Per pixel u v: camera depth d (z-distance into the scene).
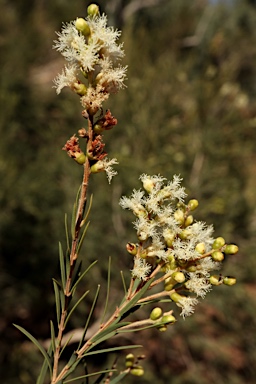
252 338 5.67
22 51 6.99
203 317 5.52
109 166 0.73
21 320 5.48
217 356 5.74
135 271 0.81
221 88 5.34
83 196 0.75
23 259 5.05
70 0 8.04
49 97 6.34
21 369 4.79
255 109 5.89
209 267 0.81
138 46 5.69
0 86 6.21
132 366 1.00
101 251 4.82
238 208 5.13
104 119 0.71
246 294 5.12
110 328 0.82
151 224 0.80
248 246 5.15
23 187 4.86
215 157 5.09
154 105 5.23
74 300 4.61
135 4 9.28
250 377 5.88
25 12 7.81
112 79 0.70
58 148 5.41
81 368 4.16
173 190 0.82
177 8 9.98
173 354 5.79
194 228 0.80
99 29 0.70
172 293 0.83
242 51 10.75
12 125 5.56
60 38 0.71
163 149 5.05
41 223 4.94
